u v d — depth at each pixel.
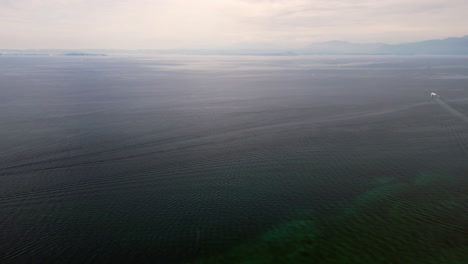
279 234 32.78
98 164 49.47
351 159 51.50
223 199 39.62
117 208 37.53
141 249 30.56
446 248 30.12
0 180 44.00
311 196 40.31
